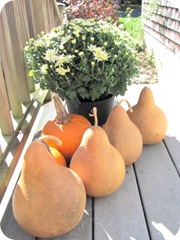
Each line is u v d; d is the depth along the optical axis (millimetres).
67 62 1210
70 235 864
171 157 1216
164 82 2779
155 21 3900
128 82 1339
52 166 809
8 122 1228
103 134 941
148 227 879
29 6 1657
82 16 3693
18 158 1225
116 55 1219
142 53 4652
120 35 1348
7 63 1288
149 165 1168
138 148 1122
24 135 1345
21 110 1436
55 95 1148
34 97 1686
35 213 791
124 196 1005
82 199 849
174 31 2859
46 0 1938
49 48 1307
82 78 1227
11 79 1327
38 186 788
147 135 1239
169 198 991
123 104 1713
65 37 1247
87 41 1279
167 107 1665
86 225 896
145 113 1232
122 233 861
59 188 799
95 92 1253
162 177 1095
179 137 1355
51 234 823
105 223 899
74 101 1318
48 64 1277
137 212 934
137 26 5047
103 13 3801
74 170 960
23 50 1506
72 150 1141
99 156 926
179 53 2660
